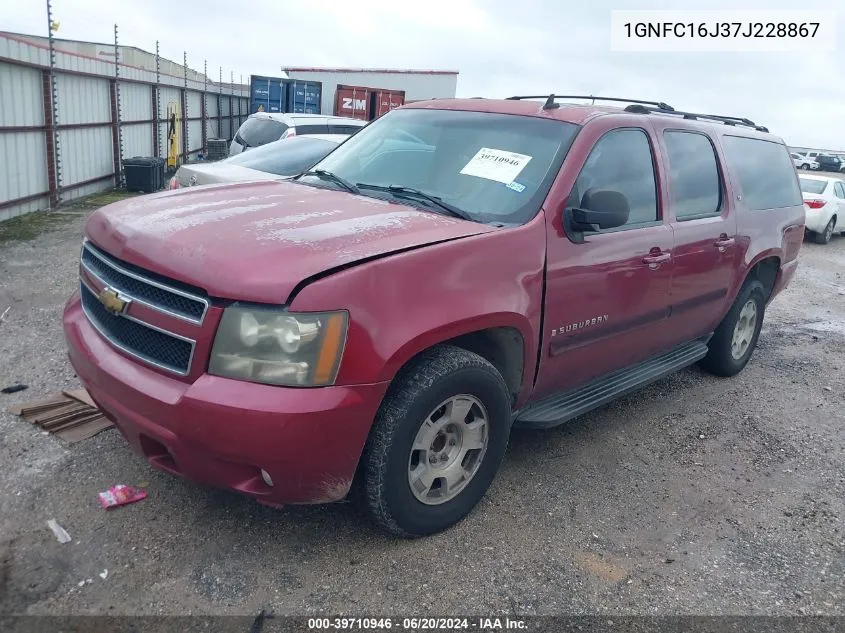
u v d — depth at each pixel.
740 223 5.02
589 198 3.48
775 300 9.13
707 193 4.74
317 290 2.57
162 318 2.73
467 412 3.18
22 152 11.30
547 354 3.54
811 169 59.72
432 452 3.12
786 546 3.45
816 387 5.74
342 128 12.18
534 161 3.65
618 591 3.00
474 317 2.99
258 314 2.55
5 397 4.30
